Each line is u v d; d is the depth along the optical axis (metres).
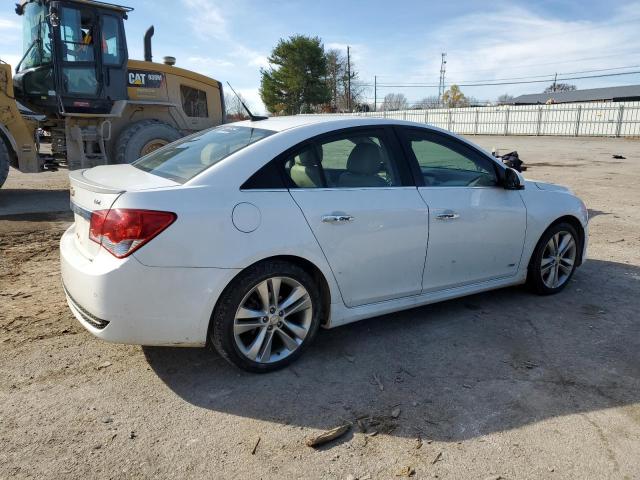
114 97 9.59
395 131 3.82
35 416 2.78
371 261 3.53
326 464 2.47
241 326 3.13
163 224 2.82
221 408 2.91
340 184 3.47
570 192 4.88
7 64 8.55
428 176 3.91
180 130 10.99
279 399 3.01
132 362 3.38
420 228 3.71
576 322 4.14
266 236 3.08
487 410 2.92
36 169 9.14
